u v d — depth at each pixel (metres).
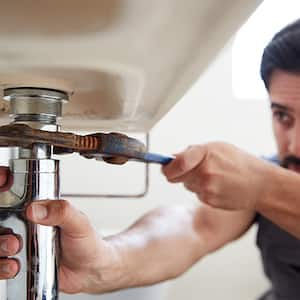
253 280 1.21
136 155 0.31
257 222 0.91
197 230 0.80
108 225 1.18
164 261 0.67
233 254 1.21
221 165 0.46
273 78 0.72
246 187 0.48
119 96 0.33
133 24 0.19
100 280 0.48
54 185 0.29
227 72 1.21
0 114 0.37
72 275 0.43
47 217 0.28
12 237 0.28
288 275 0.86
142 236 0.66
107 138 0.29
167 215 0.78
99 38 0.20
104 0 0.16
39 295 0.29
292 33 0.67
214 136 1.21
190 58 0.24
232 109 1.21
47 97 0.30
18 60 0.23
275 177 0.49
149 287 0.72
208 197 0.47
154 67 0.25
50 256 0.29
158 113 0.41
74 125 0.47
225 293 1.21
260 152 1.21
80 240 0.35
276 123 0.78
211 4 0.17
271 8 0.98
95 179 1.17
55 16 0.18
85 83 0.28
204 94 1.21
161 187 1.19
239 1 0.17
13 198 0.29
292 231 0.52
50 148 0.29
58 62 0.23
